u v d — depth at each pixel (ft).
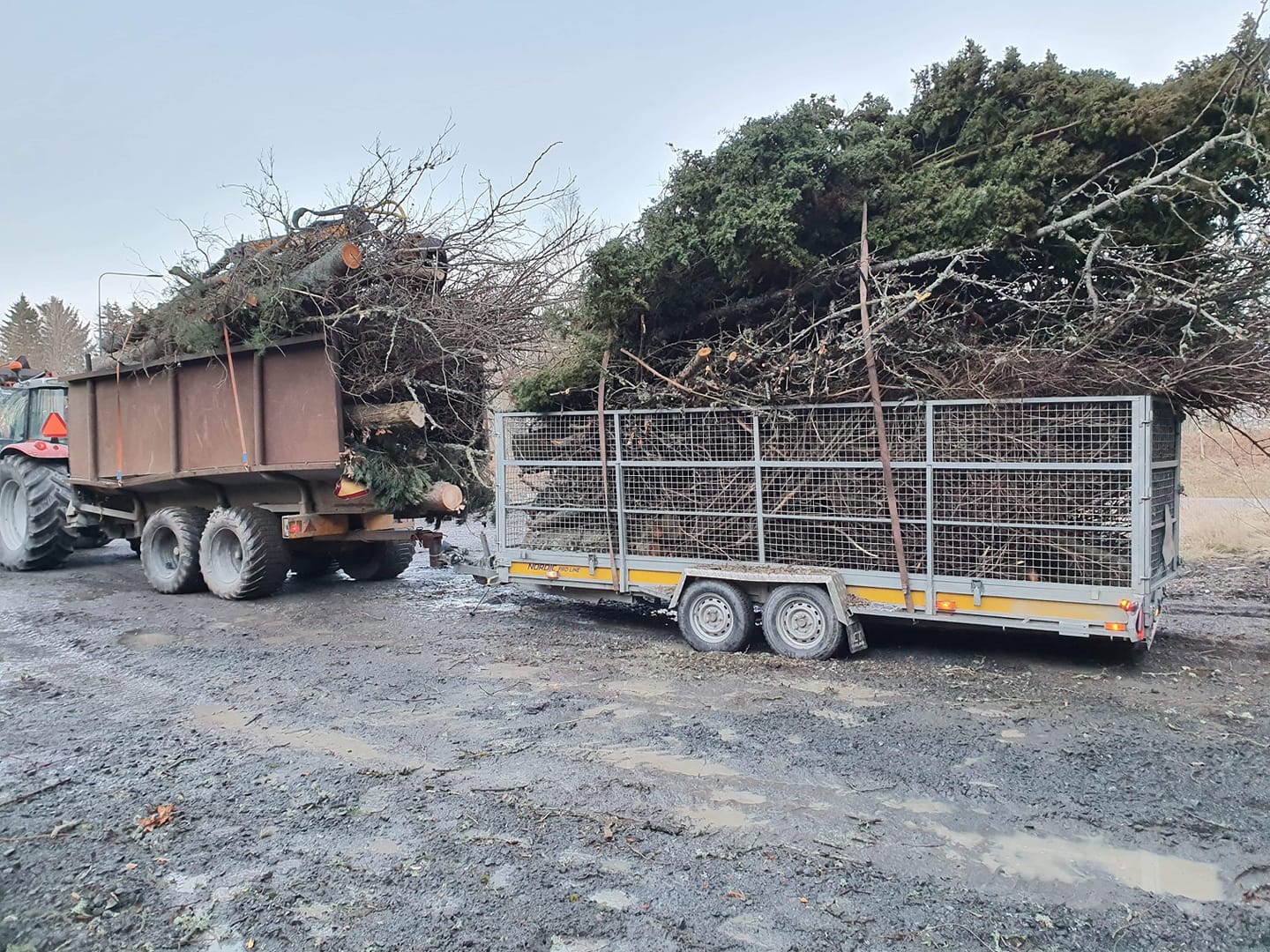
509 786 12.07
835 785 11.93
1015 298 18.30
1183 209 18.56
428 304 24.53
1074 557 16.58
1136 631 15.89
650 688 16.87
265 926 8.64
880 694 16.22
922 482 18.01
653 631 22.41
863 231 19.45
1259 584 27.07
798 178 19.34
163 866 9.95
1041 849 10.05
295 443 24.88
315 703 16.28
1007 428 17.20
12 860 10.12
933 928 8.45
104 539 37.06
